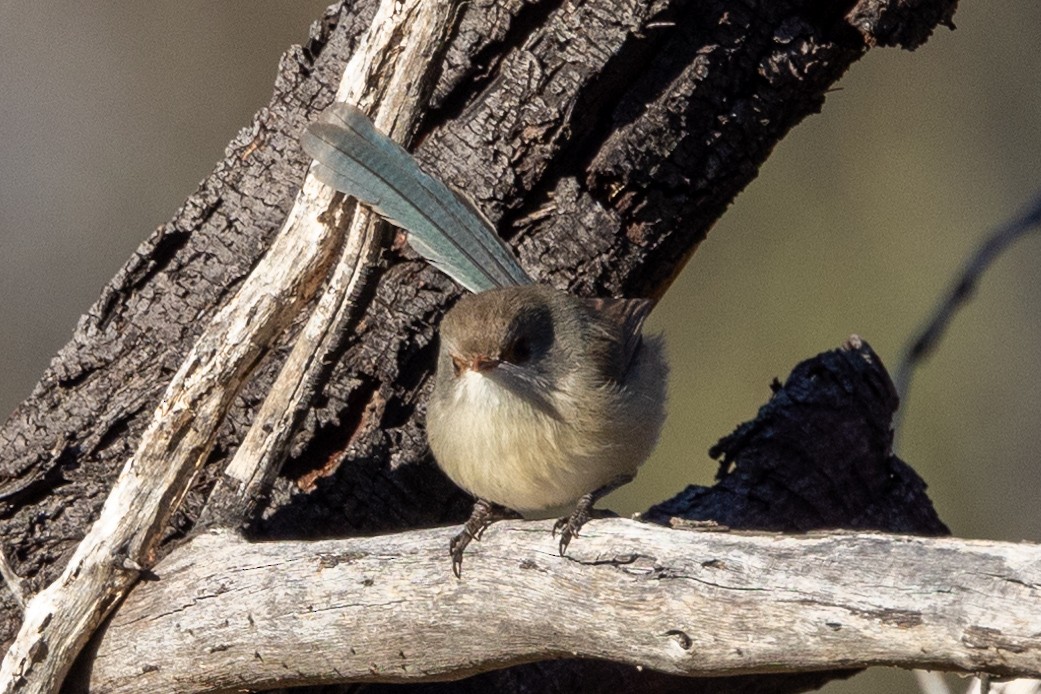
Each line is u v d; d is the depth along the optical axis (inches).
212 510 350.0
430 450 377.4
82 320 386.0
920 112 770.2
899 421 434.6
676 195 389.7
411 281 382.0
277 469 350.3
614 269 393.7
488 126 379.2
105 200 741.9
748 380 733.3
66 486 375.9
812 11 382.9
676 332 742.5
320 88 389.1
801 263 750.5
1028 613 227.9
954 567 236.8
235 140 394.0
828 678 394.3
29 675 334.6
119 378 379.6
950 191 757.3
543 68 376.2
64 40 765.9
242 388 362.0
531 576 284.5
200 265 382.3
